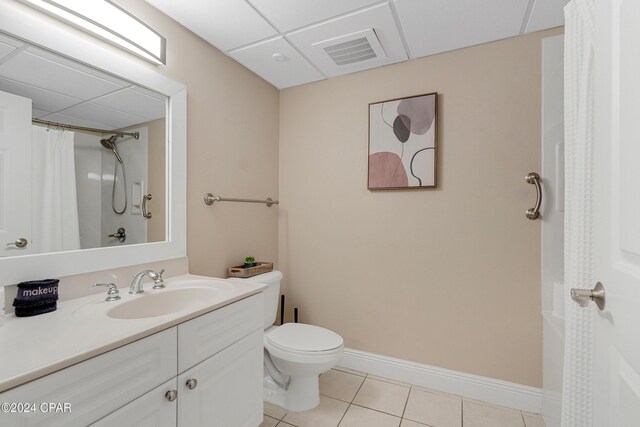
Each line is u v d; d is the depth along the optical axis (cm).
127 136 140
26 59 109
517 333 176
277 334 180
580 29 102
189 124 170
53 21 114
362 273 219
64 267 117
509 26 165
